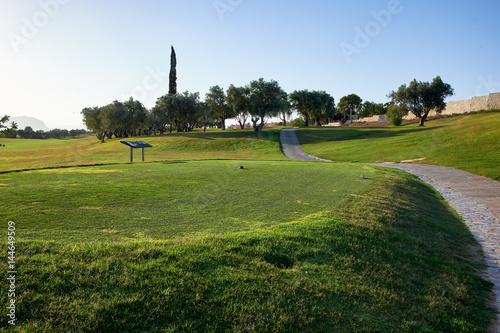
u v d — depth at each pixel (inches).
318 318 166.7
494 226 392.8
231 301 167.3
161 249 204.2
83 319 141.9
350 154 1462.8
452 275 243.4
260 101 2425.0
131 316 148.3
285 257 221.1
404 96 2158.0
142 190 431.8
